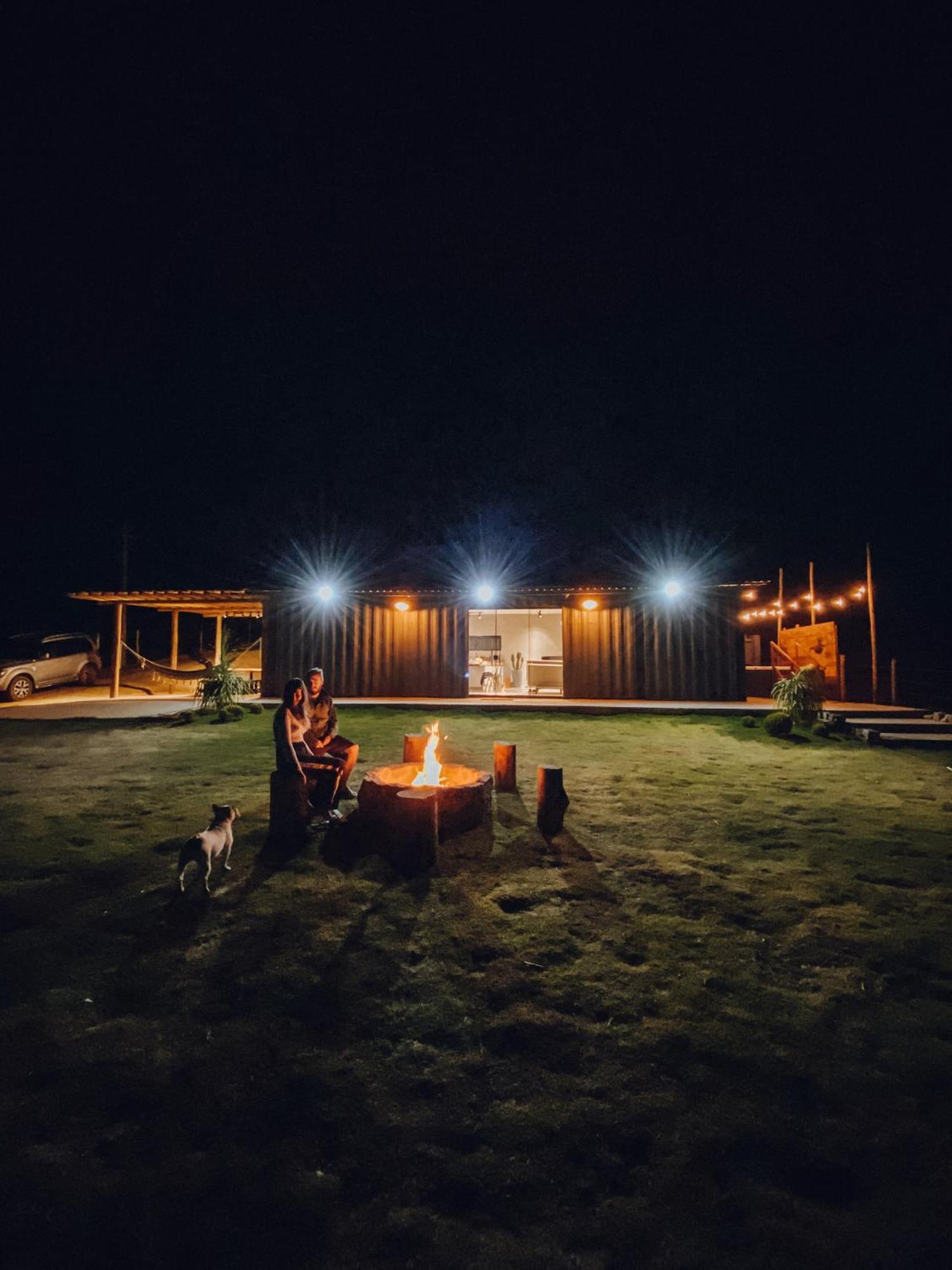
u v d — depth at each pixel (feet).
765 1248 6.49
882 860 17.22
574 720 42.70
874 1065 9.23
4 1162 7.45
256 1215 6.82
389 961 11.85
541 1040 9.70
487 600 51.24
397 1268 6.25
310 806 18.99
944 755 32.71
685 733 38.11
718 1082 8.86
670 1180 7.30
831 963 11.98
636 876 15.85
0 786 24.58
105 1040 9.60
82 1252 6.41
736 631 49.52
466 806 18.89
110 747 33.40
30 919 13.33
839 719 39.91
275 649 53.21
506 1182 7.25
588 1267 6.27
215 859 16.07
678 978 11.43
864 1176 7.39
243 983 11.09
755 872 16.28
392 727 39.50
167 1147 7.69
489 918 13.56
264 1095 8.55
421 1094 8.60
